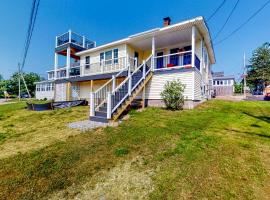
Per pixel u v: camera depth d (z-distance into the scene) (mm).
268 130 5945
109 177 3322
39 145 5199
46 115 10938
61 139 5672
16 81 48188
